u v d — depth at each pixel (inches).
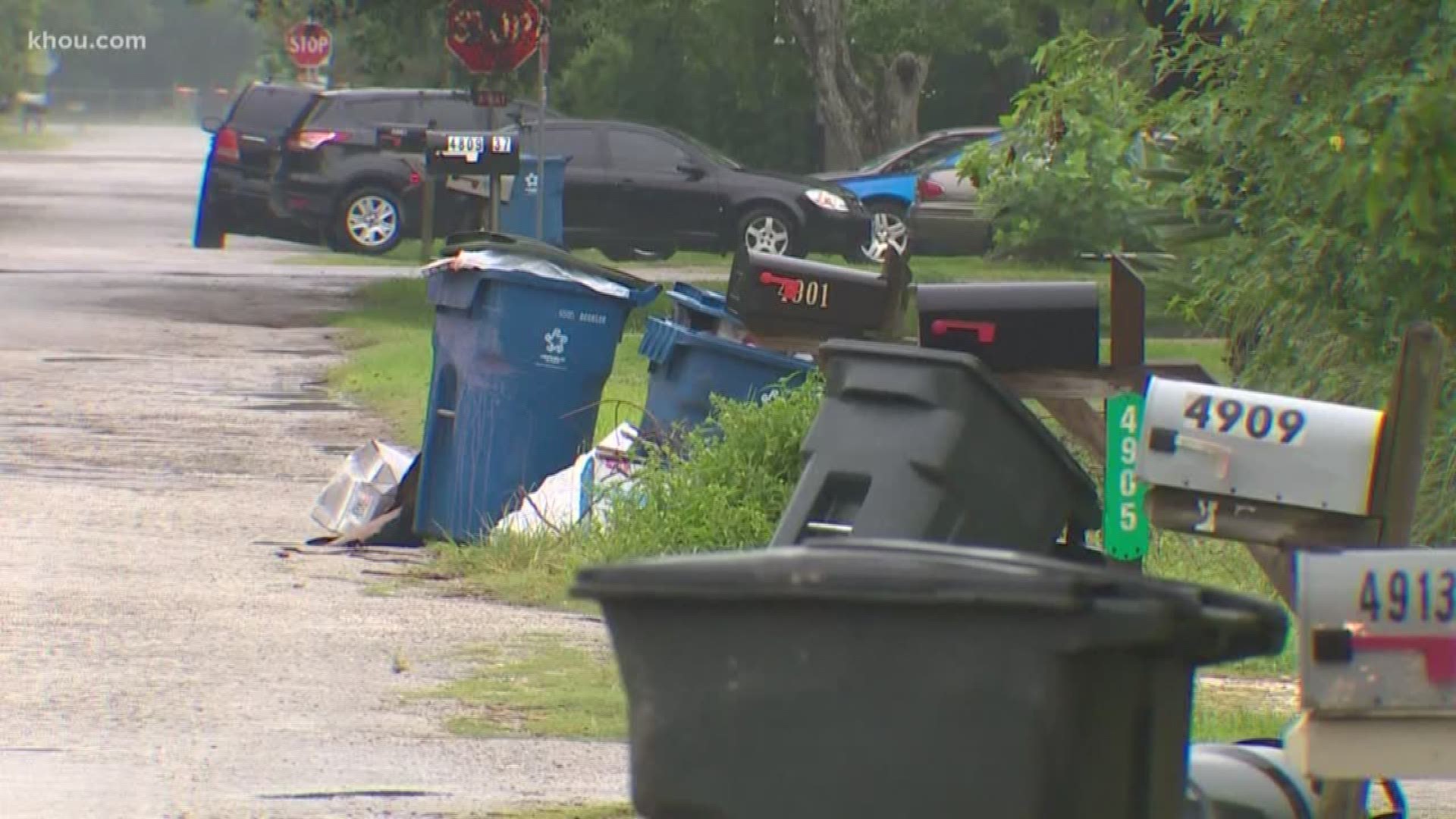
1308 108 1382.9
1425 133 1248.2
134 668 1350.9
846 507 974.4
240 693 1294.3
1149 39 1555.1
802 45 6520.7
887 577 546.0
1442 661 590.2
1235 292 1546.5
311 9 5012.3
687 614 564.7
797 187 5123.0
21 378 2952.8
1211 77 1531.7
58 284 4443.9
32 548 1761.8
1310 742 597.3
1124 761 567.5
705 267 5305.1
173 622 1499.8
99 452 2329.0
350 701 1284.4
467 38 3078.2
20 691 1277.1
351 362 3218.5
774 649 558.3
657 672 569.6
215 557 1763.0
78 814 1007.6
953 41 6555.1
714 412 1818.4
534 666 1396.4
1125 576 566.9
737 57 7372.1
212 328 3715.6
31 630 1450.5
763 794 560.7
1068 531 1018.7
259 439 2477.9
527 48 3075.8
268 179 5049.2
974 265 5221.5
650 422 1845.5
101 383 2933.1
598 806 1049.5
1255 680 1430.9
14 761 1113.4
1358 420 733.9
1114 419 950.4
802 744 556.7
